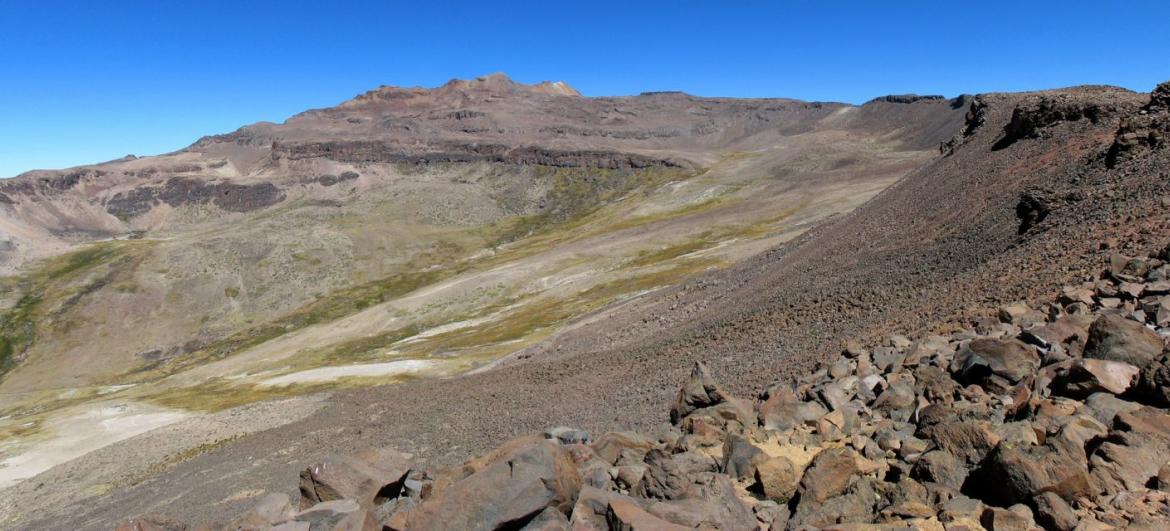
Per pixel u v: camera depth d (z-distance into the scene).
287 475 33.22
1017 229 32.50
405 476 14.12
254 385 86.44
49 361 175.50
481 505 9.57
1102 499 8.29
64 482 47.47
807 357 26.58
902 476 9.91
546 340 69.62
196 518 28.81
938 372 14.99
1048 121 50.09
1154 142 32.06
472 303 135.50
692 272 108.31
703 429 15.27
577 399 33.88
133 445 53.22
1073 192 31.38
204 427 53.72
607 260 154.38
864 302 33.47
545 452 10.25
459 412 38.00
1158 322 14.70
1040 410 11.35
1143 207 25.16
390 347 107.12
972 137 68.75
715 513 9.48
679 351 38.78
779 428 15.09
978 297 24.41
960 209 44.75
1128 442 9.07
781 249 68.81
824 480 10.12
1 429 77.56
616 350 47.50
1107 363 11.84
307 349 122.38
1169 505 7.82
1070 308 17.84
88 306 199.38
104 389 136.75
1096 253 22.72
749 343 34.34
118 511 35.75
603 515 9.53
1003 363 13.88
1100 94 50.25
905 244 43.81
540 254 179.25
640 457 13.69
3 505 45.28
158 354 178.75
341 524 11.19
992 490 9.10
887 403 14.81
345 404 50.34
